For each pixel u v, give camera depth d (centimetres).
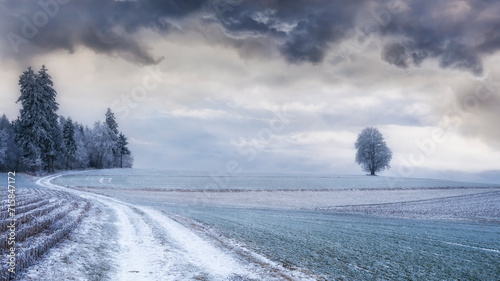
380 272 1191
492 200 4934
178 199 4572
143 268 1072
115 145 12006
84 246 1179
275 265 1212
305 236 1881
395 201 4862
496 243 1856
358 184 8031
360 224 2559
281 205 4291
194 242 1562
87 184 6228
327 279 1077
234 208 3678
